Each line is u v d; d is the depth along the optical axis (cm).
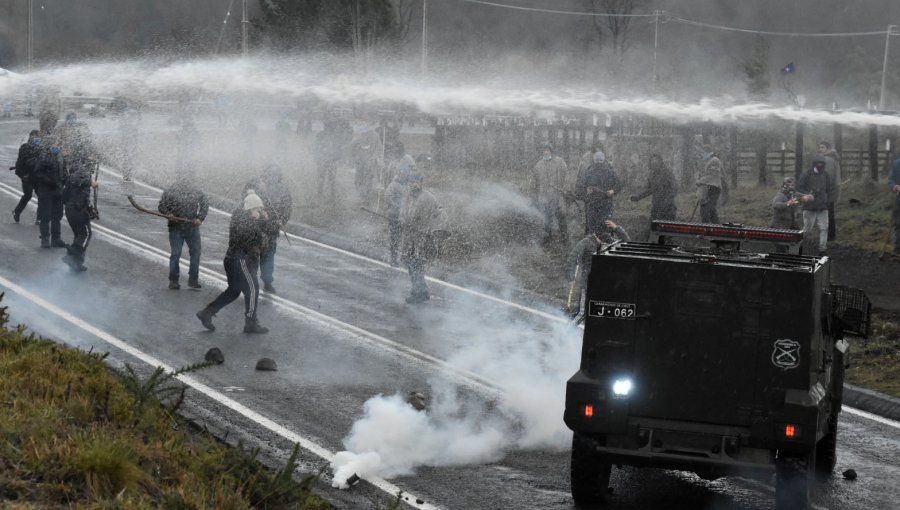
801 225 3981
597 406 1502
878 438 2058
